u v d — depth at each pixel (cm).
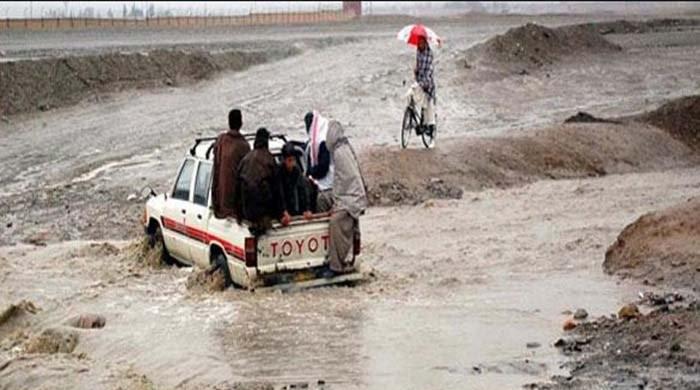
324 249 3203
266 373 2467
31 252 3966
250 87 8500
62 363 2608
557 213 4578
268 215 3097
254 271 3116
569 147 6003
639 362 2412
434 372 2434
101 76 7788
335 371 2466
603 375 2338
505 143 5831
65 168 5459
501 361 2500
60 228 4394
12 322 3048
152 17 15238
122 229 4381
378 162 5175
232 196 3161
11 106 6794
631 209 4659
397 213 4594
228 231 3197
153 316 2994
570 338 2670
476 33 13012
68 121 6744
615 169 6006
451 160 5409
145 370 2553
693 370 2330
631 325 2698
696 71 9425
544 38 10350
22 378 2500
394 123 7081
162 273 3547
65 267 3672
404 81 8894
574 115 7188
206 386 2395
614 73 9462
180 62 8712
